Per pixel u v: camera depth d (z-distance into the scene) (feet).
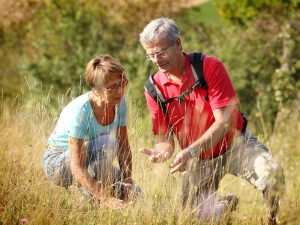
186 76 22.98
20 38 100.58
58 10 98.68
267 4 89.76
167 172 24.93
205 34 92.94
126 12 98.68
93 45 94.43
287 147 26.68
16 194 23.31
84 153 23.48
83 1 98.58
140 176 25.07
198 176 24.00
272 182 21.97
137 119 29.48
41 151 26.71
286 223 21.75
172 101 23.56
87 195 23.84
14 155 25.91
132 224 22.11
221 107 22.72
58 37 95.71
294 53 72.08
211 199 23.24
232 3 94.12
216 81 22.70
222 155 23.71
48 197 23.16
